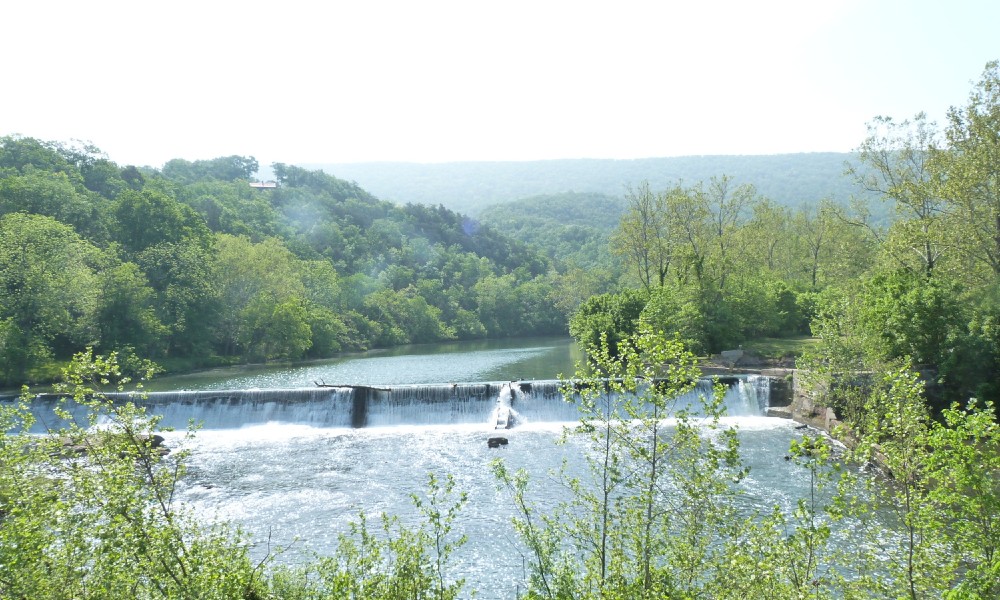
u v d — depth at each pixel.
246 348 76.94
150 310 64.44
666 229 61.09
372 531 21.84
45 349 53.50
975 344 32.22
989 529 8.54
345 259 151.25
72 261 60.09
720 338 52.66
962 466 8.46
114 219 80.00
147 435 10.41
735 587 9.57
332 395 40.06
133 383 55.91
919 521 9.02
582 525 11.16
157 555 9.37
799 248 76.25
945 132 35.03
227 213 139.38
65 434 9.99
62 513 9.33
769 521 10.02
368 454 32.47
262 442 35.41
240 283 82.06
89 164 117.44
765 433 33.94
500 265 186.50
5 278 54.06
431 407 40.22
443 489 26.12
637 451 10.32
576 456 30.28
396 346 110.44
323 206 191.62
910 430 9.48
